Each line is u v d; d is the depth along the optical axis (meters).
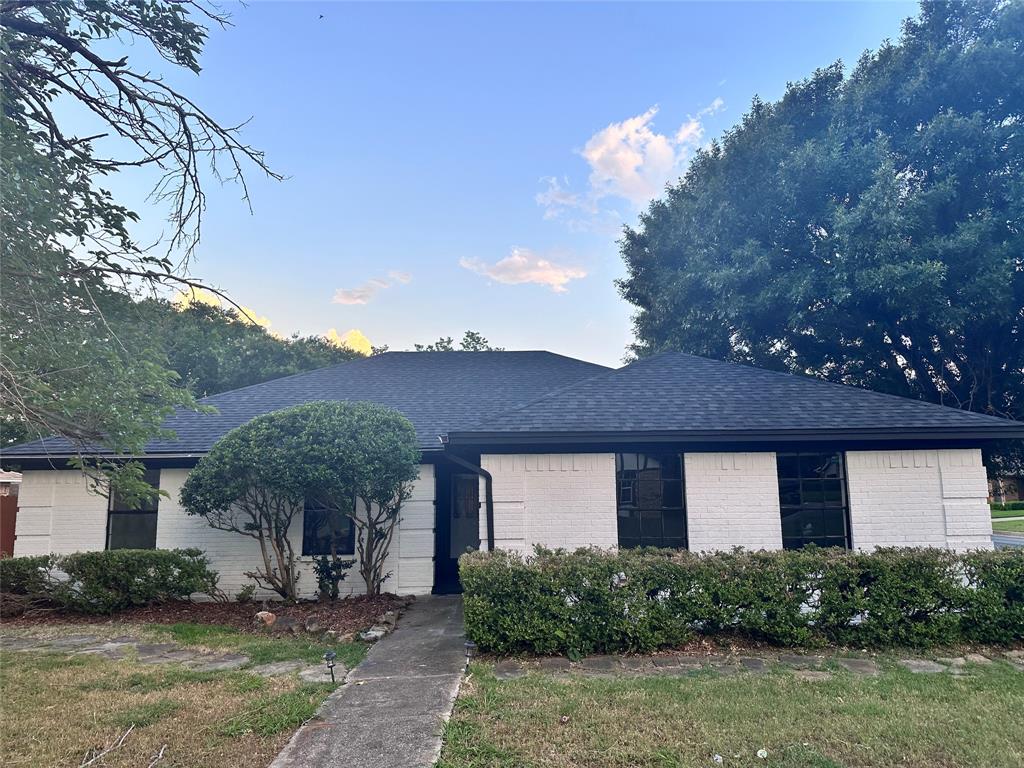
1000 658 6.22
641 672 5.75
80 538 10.16
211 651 6.80
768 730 4.34
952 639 6.52
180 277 6.42
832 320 15.86
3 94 5.61
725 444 8.82
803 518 8.76
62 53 6.54
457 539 12.15
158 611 8.95
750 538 8.59
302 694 5.21
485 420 8.94
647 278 21.89
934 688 5.23
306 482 8.39
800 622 6.49
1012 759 3.91
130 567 8.91
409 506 10.30
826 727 4.39
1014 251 13.11
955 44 14.90
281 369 28.27
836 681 5.43
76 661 6.39
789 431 8.43
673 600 6.50
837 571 6.62
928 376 16.42
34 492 10.23
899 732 4.30
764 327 17.69
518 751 4.05
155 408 6.19
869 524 8.57
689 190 20.30
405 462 8.94
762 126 17.09
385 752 4.06
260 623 8.05
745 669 5.81
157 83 6.99
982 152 13.81
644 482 8.89
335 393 12.67
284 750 4.14
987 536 8.51
